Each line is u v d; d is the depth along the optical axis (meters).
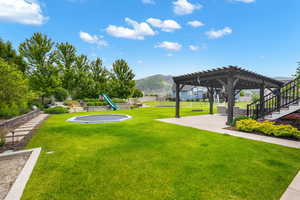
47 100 17.55
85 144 4.44
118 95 23.33
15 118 6.95
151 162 3.18
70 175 2.65
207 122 8.39
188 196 2.09
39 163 3.12
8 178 2.57
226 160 3.27
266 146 4.21
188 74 9.28
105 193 2.16
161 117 10.75
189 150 3.90
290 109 6.47
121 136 5.34
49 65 15.23
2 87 5.53
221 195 2.11
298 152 3.75
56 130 6.29
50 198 2.05
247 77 8.36
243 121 6.29
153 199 2.03
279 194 2.13
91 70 23.41
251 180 2.48
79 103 19.53
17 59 13.65
